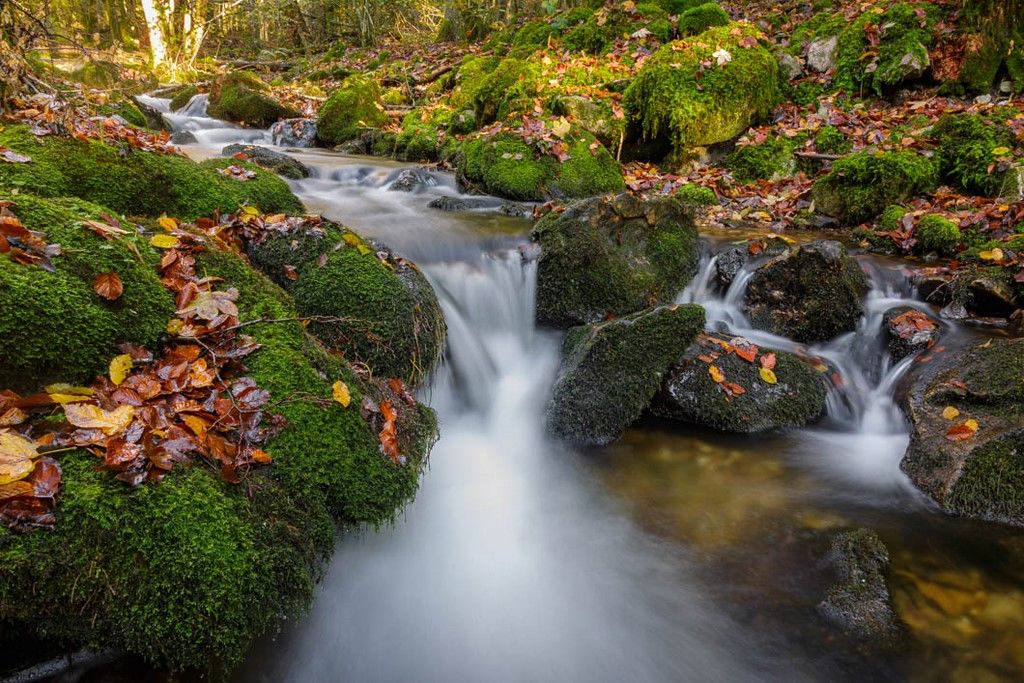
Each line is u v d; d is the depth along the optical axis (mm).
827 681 2586
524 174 7121
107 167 3959
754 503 3650
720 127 8078
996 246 5164
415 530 3252
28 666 2025
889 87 8336
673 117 7977
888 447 4090
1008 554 3115
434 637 2838
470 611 2977
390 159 9867
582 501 3730
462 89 11375
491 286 5062
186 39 22031
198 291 3027
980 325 4609
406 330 3811
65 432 2229
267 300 3258
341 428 2830
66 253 2699
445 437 4082
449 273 4977
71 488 2045
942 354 4254
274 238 3996
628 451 4121
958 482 3389
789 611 2898
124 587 1989
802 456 4062
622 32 11234
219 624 2037
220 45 29453
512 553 3336
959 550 3162
